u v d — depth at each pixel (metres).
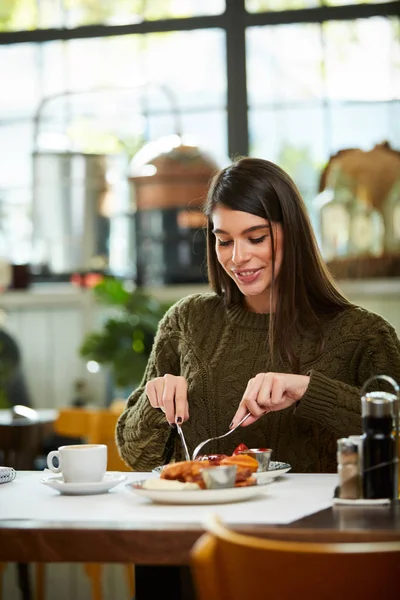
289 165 6.14
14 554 1.29
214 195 2.02
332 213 5.89
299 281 2.04
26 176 6.44
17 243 6.50
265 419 2.01
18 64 6.43
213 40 6.22
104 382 6.31
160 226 6.29
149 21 6.24
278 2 6.13
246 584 1.01
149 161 4.65
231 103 6.17
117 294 5.79
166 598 1.62
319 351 2.01
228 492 1.41
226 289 2.16
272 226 1.99
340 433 1.79
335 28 6.09
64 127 6.38
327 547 0.99
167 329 2.23
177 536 1.24
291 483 1.61
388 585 1.01
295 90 6.14
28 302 6.38
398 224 5.85
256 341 2.09
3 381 6.27
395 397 1.42
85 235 6.13
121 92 6.32
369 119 6.05
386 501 1.39
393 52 6.03
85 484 1.54
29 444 4.07
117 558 1.26
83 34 6.31
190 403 2.08
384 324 2.04
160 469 1.73
